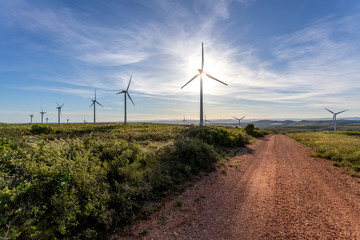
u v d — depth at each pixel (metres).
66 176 4.67
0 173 3.99
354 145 18.19
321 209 5.54
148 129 30.48
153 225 4.64
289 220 4.92
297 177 9.02
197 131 21.73
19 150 5.30
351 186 7.58
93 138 9.30
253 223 4.79
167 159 9.78
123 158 7.95
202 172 9.35
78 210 4.25
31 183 4.18
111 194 5.45
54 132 23.31
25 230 3.41
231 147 18.91
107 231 4.29
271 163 12.35
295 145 23.41
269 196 6.61
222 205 5.86
